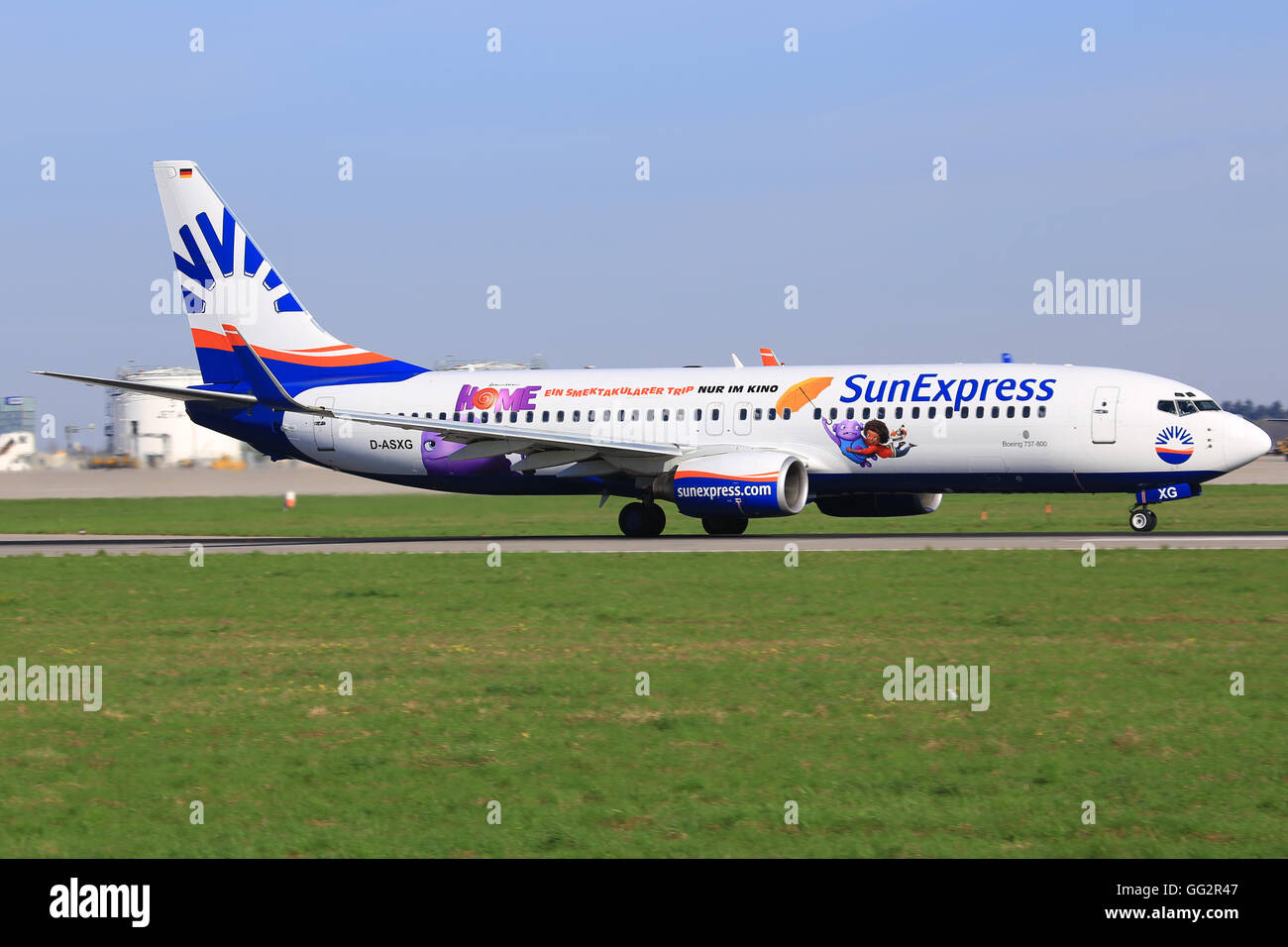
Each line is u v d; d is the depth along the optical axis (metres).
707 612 50.28
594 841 24.25
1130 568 60.12
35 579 67.00
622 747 30.33
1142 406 75.62
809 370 83.06
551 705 34.84
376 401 91.69
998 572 59.88
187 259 94.62
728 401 83.38
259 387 82.00
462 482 90.50
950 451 78.25
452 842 24.31
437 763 29.41
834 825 24.81
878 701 34.50
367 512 125.75
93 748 31.36
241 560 74.50
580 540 85.50
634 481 85.38
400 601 55.28
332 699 36.12
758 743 30.52
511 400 88.75
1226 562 61.47
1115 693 34.78
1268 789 26.53
